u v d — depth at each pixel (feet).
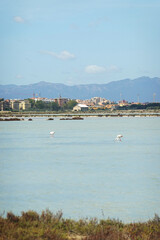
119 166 147.13
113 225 66.13
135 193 100.12
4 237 54.70
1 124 512.22
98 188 106.73
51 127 431.02
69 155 183.83
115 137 290.35
